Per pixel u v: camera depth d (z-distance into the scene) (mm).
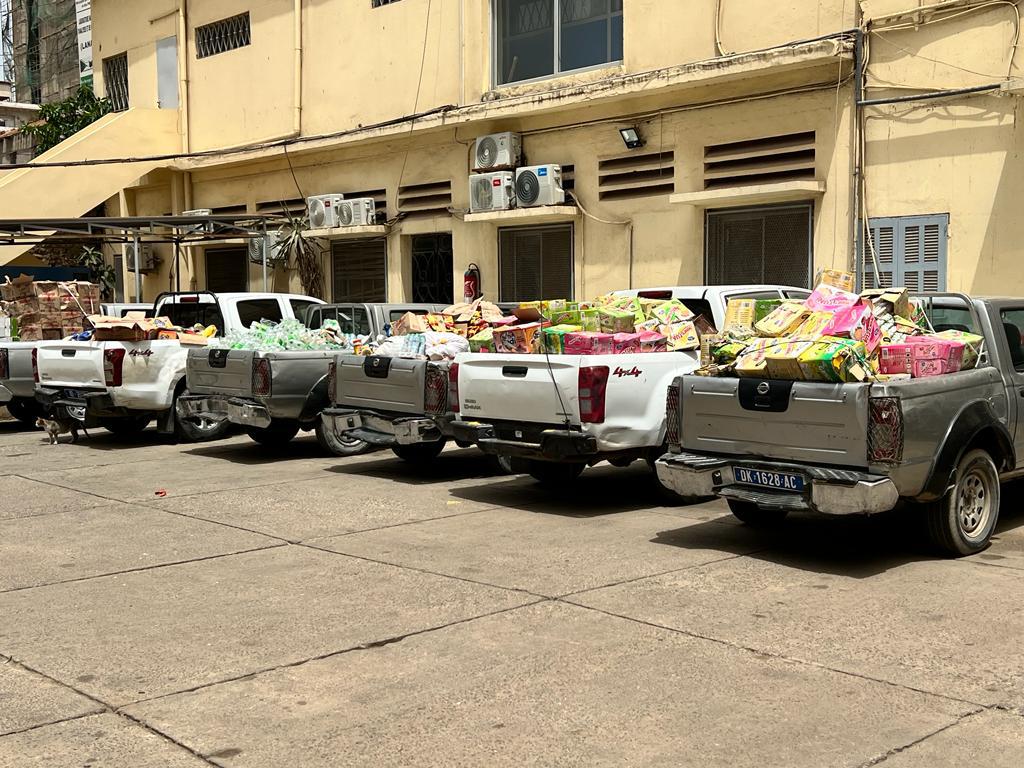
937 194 11820
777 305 7941
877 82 12211
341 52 18797
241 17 20906
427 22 17266
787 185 12664
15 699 4457
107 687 4586
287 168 20000
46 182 20484
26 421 14766
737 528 7707
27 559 6910
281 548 7137
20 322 14219
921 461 6238
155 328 12055
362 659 4902
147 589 6148
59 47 36750
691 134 13992
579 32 15461
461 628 5340
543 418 8117
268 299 13898
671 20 14102
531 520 8008
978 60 11438
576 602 5766
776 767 3734
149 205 23172
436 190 17359
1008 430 7031
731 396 6781
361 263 18891
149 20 22969
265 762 3826
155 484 9766
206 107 21688
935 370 6488
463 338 9930
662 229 14406
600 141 15047
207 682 4633
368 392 9953
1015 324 7461
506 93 16219
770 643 5055
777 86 13086
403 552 6977
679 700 4355
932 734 3992
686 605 5699
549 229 15898
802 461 6492
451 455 11523
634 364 8031
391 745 3959
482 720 4180
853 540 7277
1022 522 7797
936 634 5160
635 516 8172
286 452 11883
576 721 4156
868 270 12438
